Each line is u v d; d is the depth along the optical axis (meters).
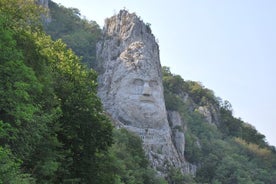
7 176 27.27
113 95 154.25
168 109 172.25
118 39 172.00
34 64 41.38
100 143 49.50
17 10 45.03
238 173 169.50
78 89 49.66
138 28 168.25
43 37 52.50
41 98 40.06
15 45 35.16
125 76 154.38
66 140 46.34
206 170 168.75
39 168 38.06
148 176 104.06
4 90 31.12
